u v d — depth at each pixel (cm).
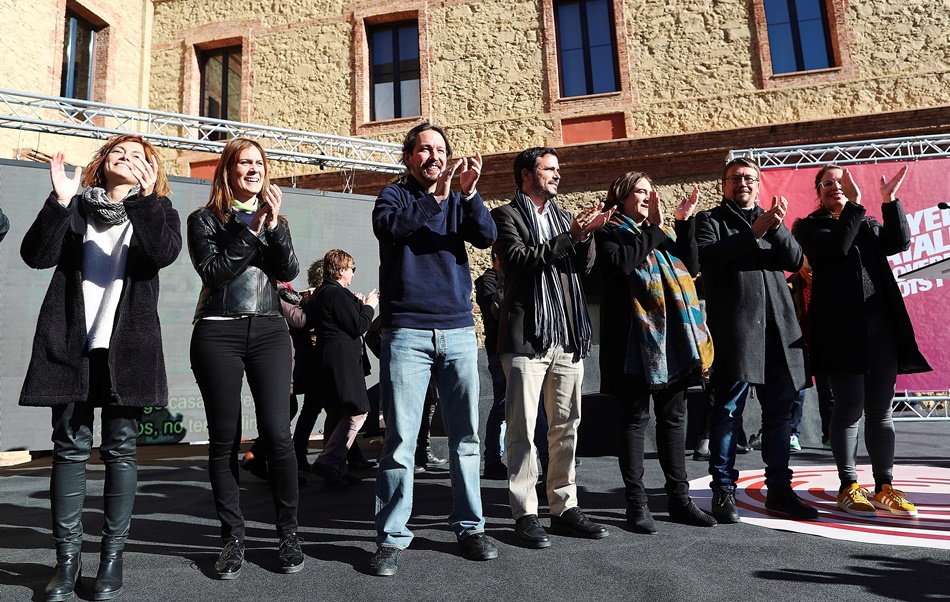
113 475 211
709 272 302
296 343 447
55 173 209
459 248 251
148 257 217
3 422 542
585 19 958
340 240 697
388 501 229
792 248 292
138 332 213
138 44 1024
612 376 279
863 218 310
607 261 275
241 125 707
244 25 1030
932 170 707
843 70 855
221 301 229
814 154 819
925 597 184
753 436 524
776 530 263
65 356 204
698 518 272
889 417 295
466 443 246
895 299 293
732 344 282
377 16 993
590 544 248
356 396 394
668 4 918
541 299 260
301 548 249
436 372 248
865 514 285
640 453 276
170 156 1012
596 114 914
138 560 242
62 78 901
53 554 256
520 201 283
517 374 259
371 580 211
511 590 197
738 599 184
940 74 829
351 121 979
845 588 192
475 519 242
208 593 202
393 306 240
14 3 802
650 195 278
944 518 277
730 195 319
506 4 962
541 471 349
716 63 892
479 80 955
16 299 560
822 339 294
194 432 607
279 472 232
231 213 235
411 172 262
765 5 901
